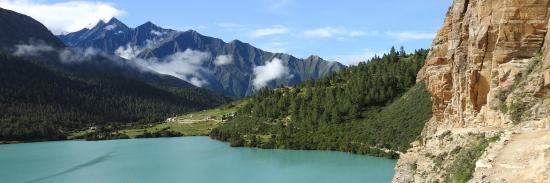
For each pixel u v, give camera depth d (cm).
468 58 5941
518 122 4838
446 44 7562
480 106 5681
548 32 5125
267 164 18525
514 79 5241
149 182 15312
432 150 5906
